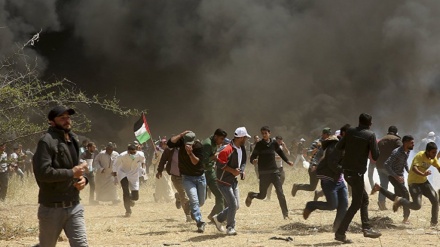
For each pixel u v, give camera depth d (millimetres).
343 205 15156
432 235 14719
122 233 16469
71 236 8453
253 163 18859
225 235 15219
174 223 18906
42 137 8234
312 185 19688
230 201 15078
